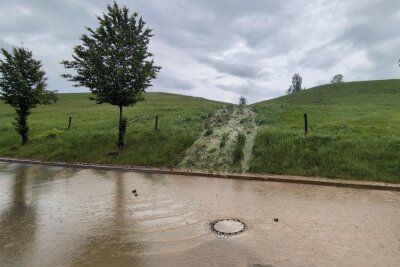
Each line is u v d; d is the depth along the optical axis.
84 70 16.22
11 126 28.38
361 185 10.76
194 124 20.52
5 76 19.86
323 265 5.47
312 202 9.13
